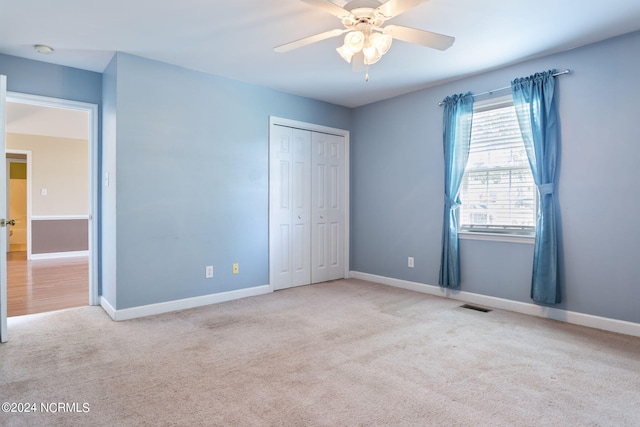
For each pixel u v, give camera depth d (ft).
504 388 6.74
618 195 9.52
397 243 14.96
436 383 6.93
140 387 6.76
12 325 10.16
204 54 10.73
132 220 10.80
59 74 11.45
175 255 11.63
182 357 8.08
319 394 6.53
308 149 15.28
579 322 10.18
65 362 7.79
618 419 5.79
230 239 12.90
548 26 8.91
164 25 8.92
